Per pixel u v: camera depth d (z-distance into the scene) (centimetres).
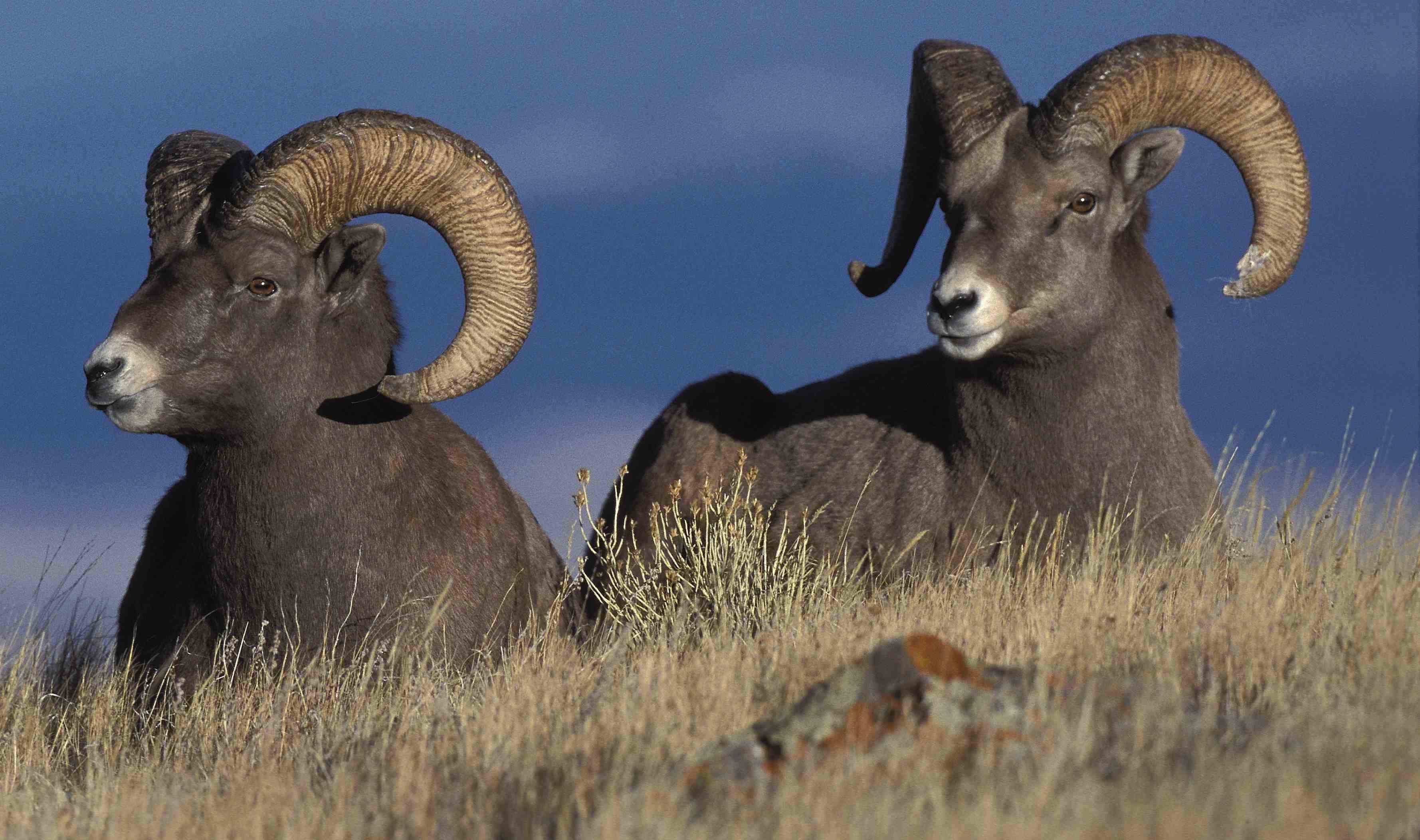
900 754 1461
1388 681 1827
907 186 3903
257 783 1998
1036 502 3425
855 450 3709
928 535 3509
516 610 3212
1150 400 3425
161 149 3070
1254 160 3575
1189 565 2984
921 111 3691
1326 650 2033
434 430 3228
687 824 1416
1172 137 3306
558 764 1773
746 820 1382
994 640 2269
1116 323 3359
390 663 2789
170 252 2922
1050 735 1482
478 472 3253
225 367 2858
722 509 3591
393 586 3016
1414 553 2883
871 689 1595
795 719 1600
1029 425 3403
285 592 2975
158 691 2903
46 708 2942
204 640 3009
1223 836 1283
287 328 2927
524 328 3097
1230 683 1920
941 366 3684
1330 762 1485
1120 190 3359
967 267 3195
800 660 2209
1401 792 1380
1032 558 3366
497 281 3062
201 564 3019
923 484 3553
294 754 2289
